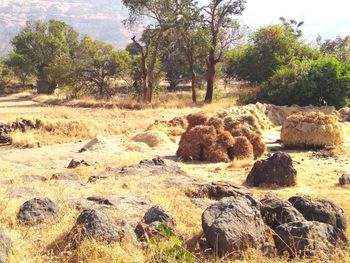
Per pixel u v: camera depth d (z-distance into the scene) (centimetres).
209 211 616
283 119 2648
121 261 545
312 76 3000
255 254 570
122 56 5272
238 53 4269
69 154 1653
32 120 2270
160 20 4262
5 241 557
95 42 5228
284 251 589
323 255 564
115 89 5488
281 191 1107
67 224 670
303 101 3022
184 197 930
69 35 7294
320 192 1084
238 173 1352
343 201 973
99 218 591
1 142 2092
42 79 6956
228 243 572
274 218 658
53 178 1142
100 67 5191
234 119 1728
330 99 2998
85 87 5309
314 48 4281
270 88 3164
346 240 629
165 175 1170
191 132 1620
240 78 4269
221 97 4894
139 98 4625
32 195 895
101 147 1722
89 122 2369
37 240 616
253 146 1662
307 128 1817
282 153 1199
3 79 7981
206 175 1309
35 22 7194
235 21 4419
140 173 1184
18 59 7094
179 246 558
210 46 4188
